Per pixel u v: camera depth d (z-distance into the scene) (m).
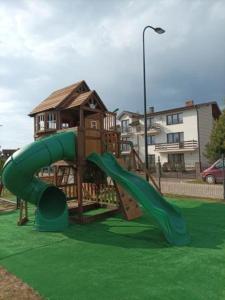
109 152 11.35
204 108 42.59
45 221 8.74
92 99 14.17
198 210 11.36
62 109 14.12
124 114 51.62
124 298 4.36
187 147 42.56
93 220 9.84
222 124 32.34
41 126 15.25
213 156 33.09
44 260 6.13
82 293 4.57
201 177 25.62
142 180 9.68
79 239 7.70
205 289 4.57
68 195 12.12
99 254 6.43
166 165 42.31
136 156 12.92
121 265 5.71
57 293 4.59
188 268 5.43
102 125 11.52
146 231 8.42
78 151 10.01
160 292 4.51
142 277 5.09
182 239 7.17
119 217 10.34
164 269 5.43
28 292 4.64
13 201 14.77
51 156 9.26
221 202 13.21
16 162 8.59
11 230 8.82
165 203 8.85
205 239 7.39
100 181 12.34
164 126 45.47
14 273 5.45
